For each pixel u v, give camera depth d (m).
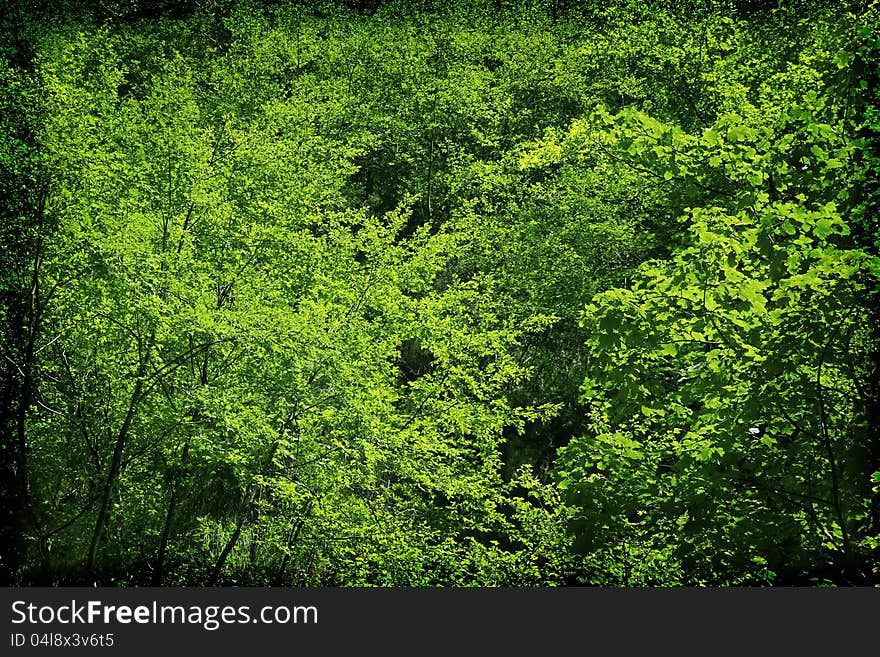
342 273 15.31
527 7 35.44
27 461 14.74
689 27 20.36
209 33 33.66
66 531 14.61
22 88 15.55
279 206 15.77
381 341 15.00
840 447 8.62
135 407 13.80
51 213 14.74
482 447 15.16
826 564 9.19
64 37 20.72
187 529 15.72
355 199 27.39
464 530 16.22
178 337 13.79
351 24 34.62
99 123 16.12
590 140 11.36
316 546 13.80
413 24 34.66
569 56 29.47
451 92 28.47
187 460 14.91
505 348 16.27
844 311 8.32
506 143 28.34
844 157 9.12
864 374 8.82
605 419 11.01
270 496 15.54
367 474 13.59
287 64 29.62
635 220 19.75
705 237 8.70
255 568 15.31
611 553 11.16
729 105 15.57
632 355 9.12
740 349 8.98
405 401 15.80
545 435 19.45
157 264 14.02
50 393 15.15
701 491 8.70
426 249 15.91
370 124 28.08
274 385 13.83
